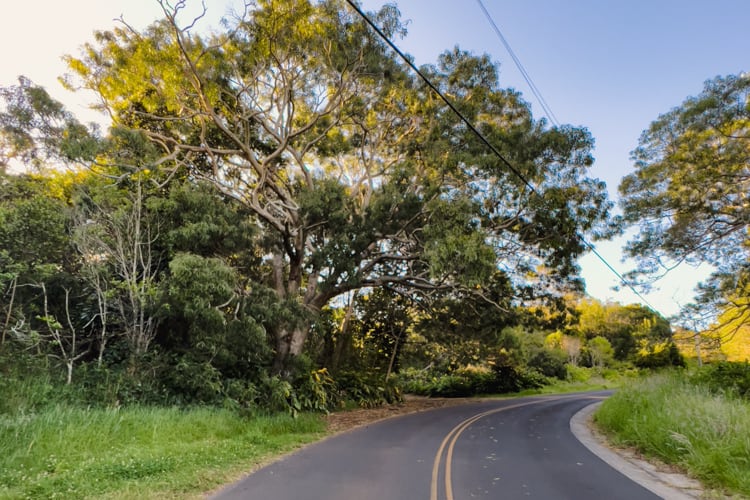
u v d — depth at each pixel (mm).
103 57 16703
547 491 6773
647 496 6668
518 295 22266
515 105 18844
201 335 12844
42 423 7871
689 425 9234
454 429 13891
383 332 28328
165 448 8406
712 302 18938
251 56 16312
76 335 13422
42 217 12195
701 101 15680
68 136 13664
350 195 20719
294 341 18859
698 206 17391
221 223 15000
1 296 11836
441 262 14484
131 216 13203
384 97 18531
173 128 18531
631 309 66125
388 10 14477
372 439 11750
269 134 19719
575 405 24438
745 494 6609
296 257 17766
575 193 17250
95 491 5797
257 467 8078
